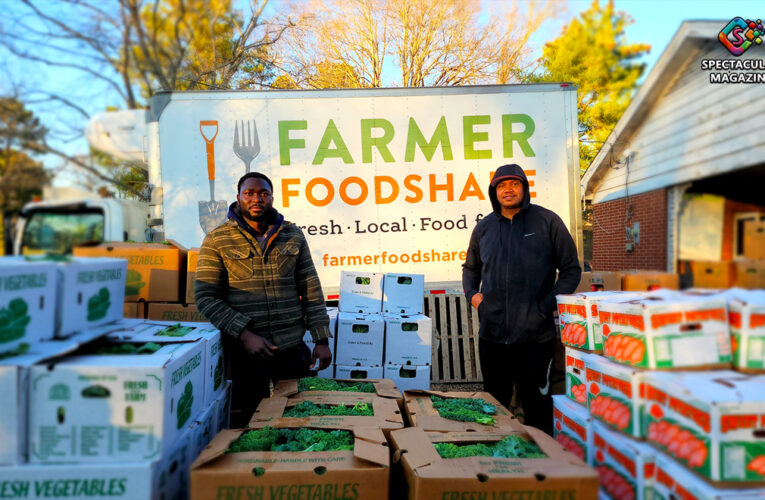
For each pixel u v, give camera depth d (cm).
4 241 211
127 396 164
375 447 180
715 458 133
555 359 364
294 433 201
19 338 163
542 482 157
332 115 477
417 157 483
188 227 460
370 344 402
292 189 473
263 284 281
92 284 200
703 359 159
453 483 156
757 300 156
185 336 230
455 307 548
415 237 483
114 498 159
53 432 161
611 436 174
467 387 527
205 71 648
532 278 294
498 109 485
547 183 486
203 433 222
